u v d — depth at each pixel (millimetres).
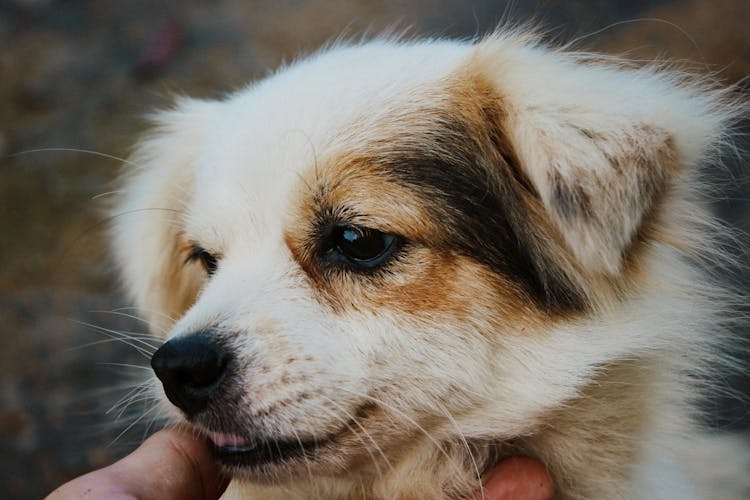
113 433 522
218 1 1034
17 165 797
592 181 319
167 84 865
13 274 680
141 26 1001
